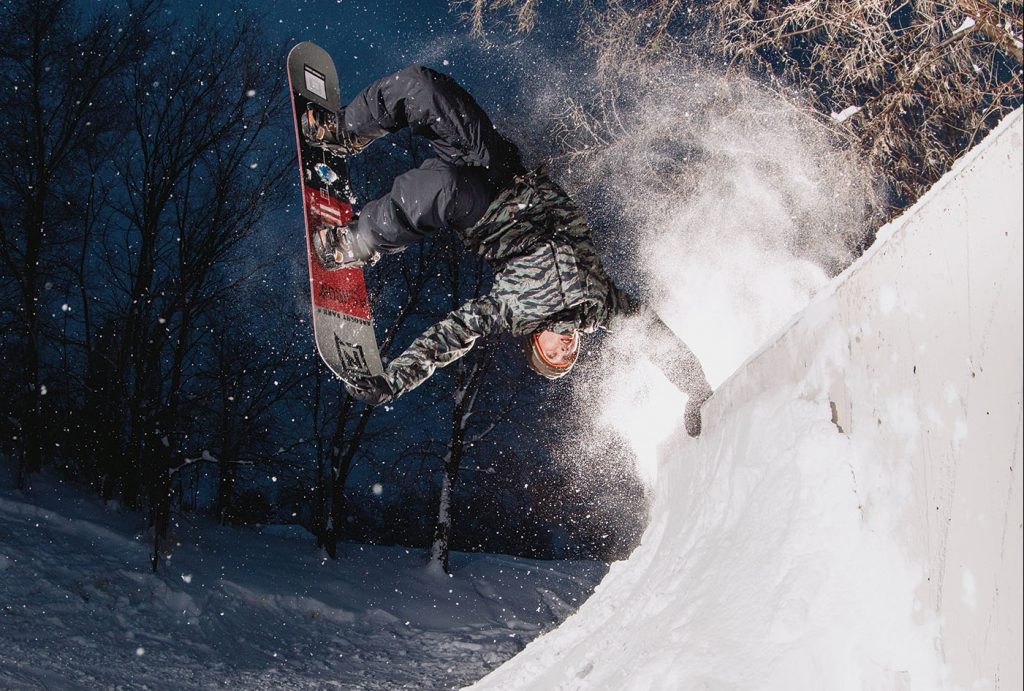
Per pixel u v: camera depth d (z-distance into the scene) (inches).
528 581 938.1
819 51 327.3
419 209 135.5
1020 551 59.2
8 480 764.6
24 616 530.0
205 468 1144.8
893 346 79.8
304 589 737.6
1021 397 59.8
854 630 75.3
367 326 152.9
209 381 929.5
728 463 130.2
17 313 845.2
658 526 200.2
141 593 617.0
